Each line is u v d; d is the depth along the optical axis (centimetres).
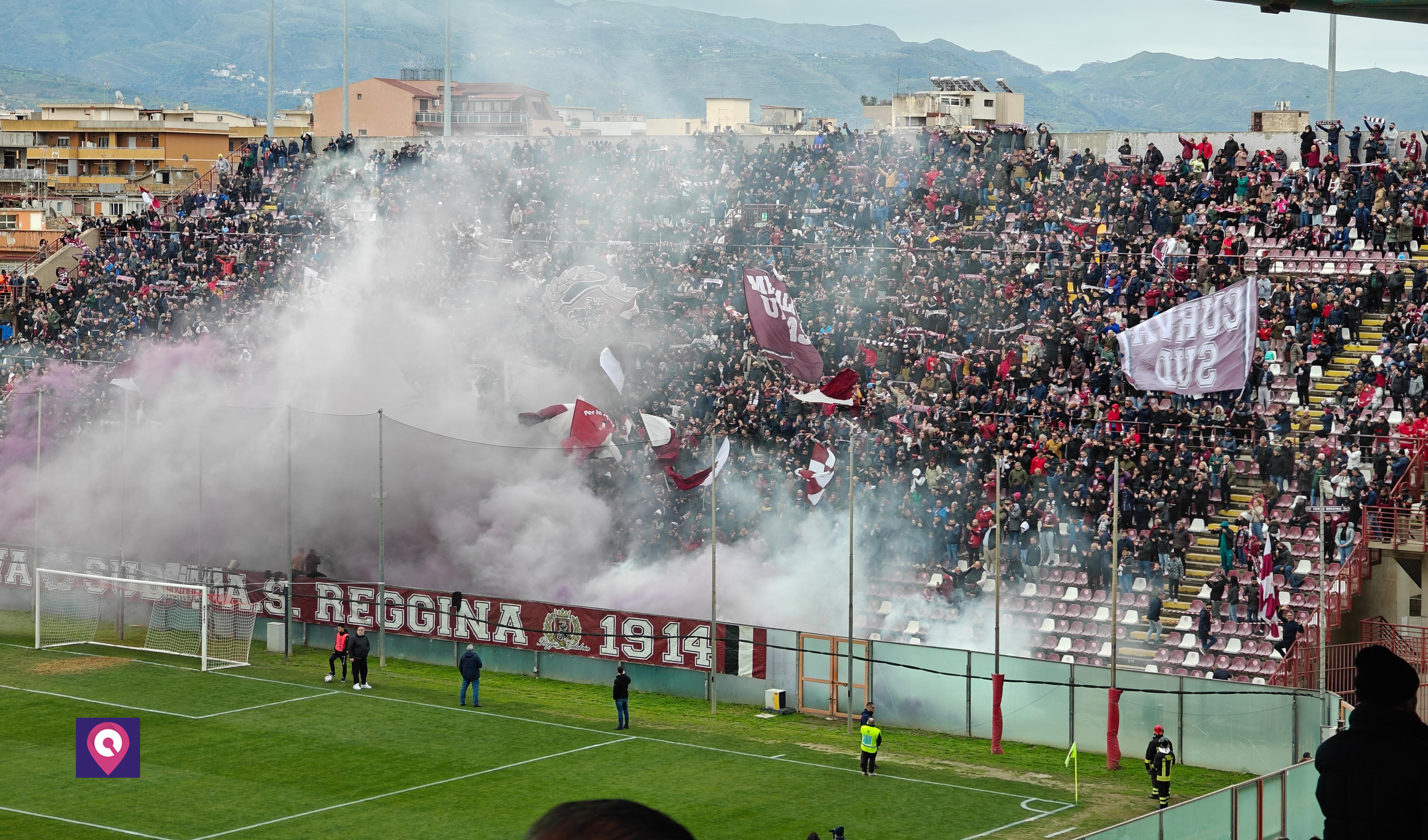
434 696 5469
